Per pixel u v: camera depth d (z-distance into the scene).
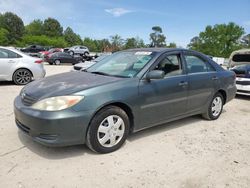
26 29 98.25
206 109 5.46
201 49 73.75
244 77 8.34
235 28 70.31
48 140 3.40
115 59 4.90
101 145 3.73
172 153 3.93
